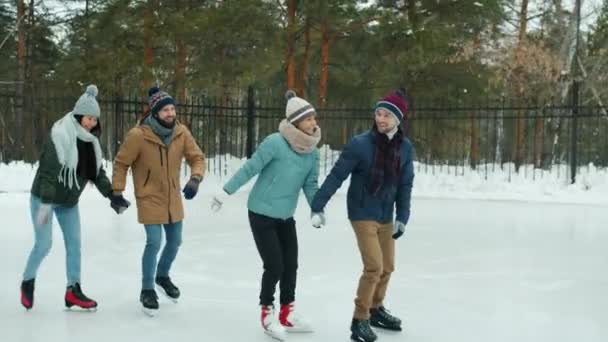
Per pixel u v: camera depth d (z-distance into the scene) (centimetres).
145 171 502
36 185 494
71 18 2300
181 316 504
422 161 2062
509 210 1238
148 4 1698
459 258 761
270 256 454
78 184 496
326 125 1750
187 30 1614
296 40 1898
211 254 761
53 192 478
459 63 1941
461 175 1589
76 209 512
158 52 1809
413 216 1143
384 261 461
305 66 1859
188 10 1706
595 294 598
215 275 652
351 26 1780
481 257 767
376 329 478
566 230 986
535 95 2067
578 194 1423
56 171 478
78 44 2195
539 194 1442
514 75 2084
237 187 453
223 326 480
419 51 1672
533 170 1587
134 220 996
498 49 2127
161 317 500
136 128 502
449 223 1055
